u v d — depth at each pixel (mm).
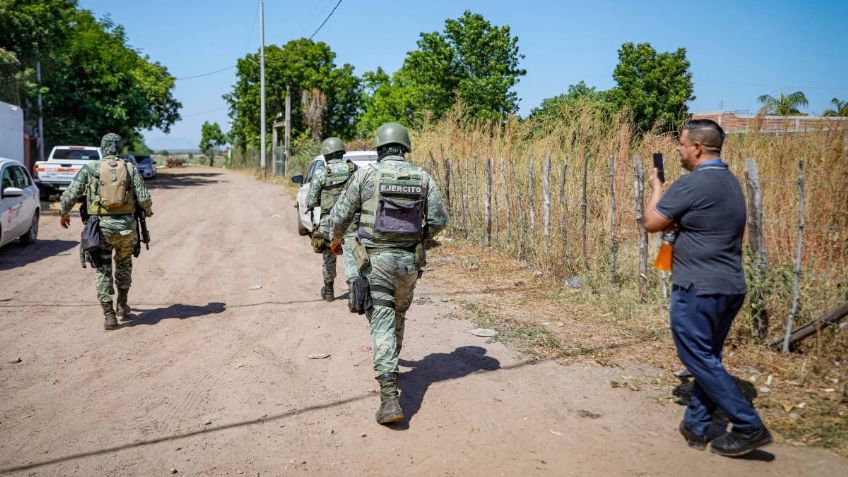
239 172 49719
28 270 8773
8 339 5562
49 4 22297
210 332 5801
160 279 8234
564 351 5000
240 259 9820
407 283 4004
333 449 3500
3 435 3678
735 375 4254
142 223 6102
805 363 4270
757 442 3152
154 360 5012
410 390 4332
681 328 3242
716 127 3238
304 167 28391
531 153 10141
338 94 46438
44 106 26453
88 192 5656
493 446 3494
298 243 11500
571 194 8203
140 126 33250
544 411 3924
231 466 3311
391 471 3248
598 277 6926
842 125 6336
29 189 10734
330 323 6082
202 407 4078
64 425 3812
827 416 3596
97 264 5762
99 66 27891
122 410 4035
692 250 3197
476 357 4953
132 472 3244
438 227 4102
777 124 7168
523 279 7641
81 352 5215
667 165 8625
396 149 3988
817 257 5195
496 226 9781
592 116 9930
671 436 3539
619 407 3949
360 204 3979
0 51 20250
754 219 4781
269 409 4047
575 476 3137
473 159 10094
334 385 4453
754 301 4742
